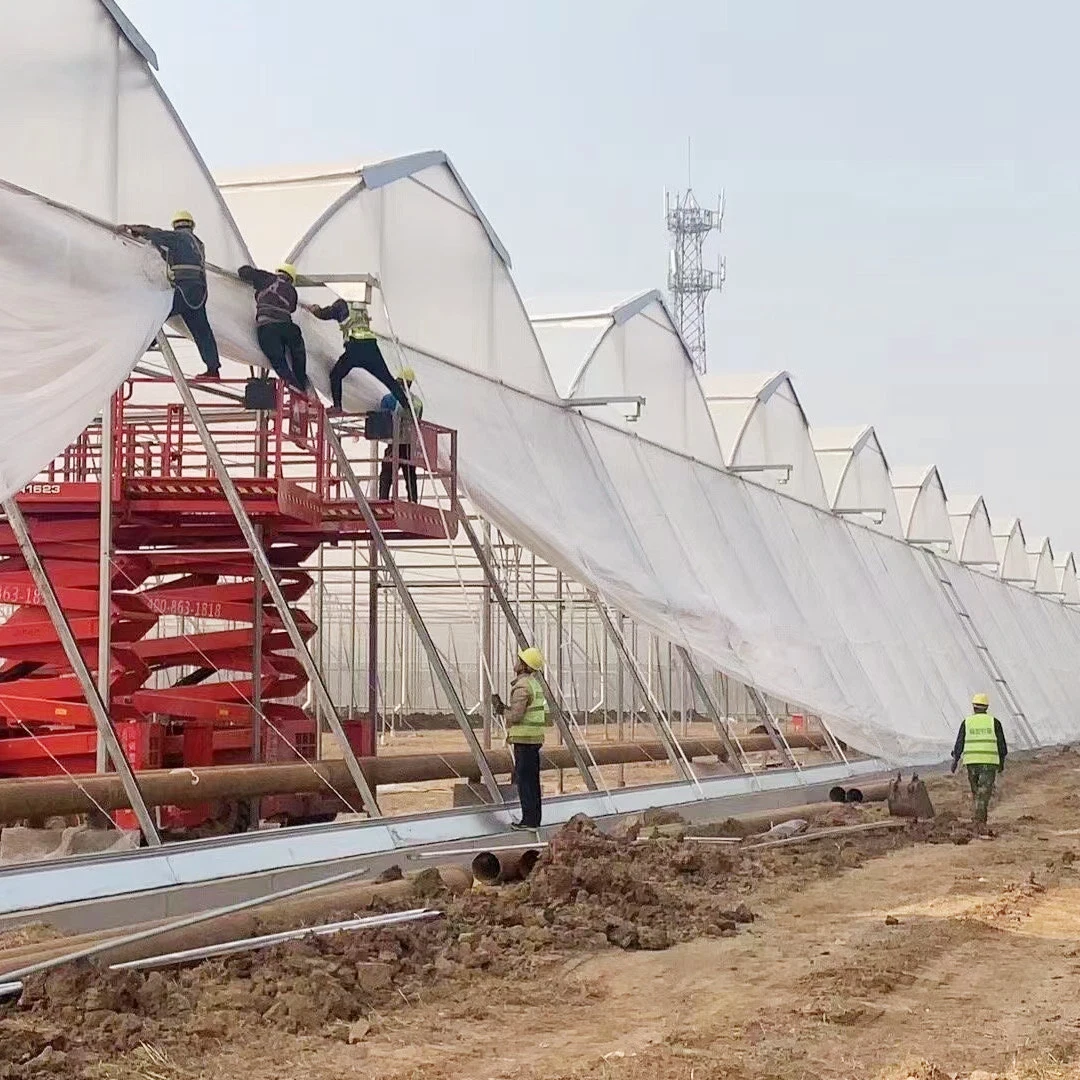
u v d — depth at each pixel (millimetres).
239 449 22422
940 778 27281
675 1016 8680
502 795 15359
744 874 14117
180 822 15820
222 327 14227
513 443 18922
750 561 25188
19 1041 7172
